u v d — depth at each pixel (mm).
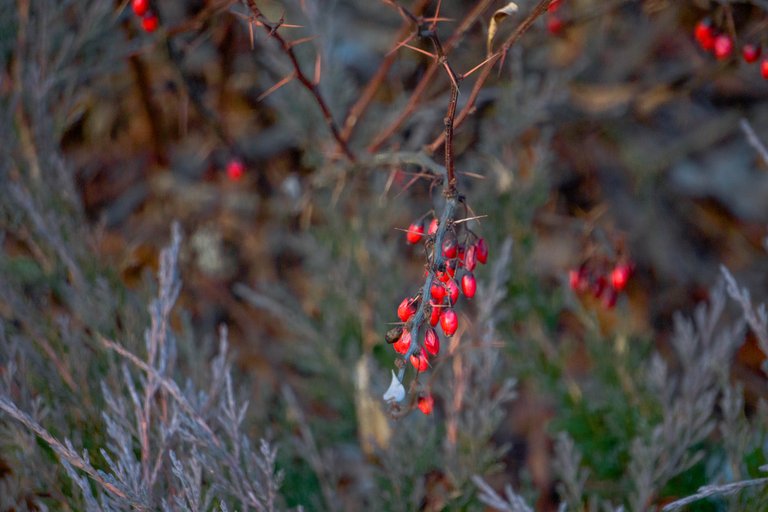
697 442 1172
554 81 1331
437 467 1173
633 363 1221
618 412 1188
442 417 1269
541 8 1054
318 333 1274
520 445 1312
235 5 1309
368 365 1215
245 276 1430
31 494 1127
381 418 1203
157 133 1434
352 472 1232
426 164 1105
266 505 1070
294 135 1430
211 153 1448
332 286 1292
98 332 1167
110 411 1123
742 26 1245
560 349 1247
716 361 1162
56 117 1310
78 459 1020
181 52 1277
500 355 1257
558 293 1259
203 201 1465
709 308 1464
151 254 1412
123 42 1355
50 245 1223
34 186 1251
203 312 1379
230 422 1085
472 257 1024
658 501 1172
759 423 1142
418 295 997
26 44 1311
